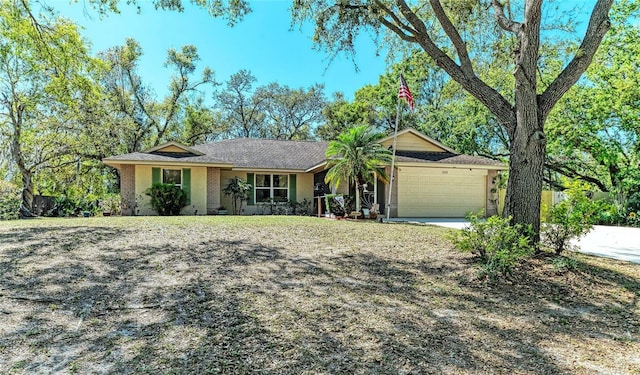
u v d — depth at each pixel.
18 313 3.96
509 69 10.25
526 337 3.64
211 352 3.18
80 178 23.28
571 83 6.37
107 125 21.78
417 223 12.70
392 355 3.17
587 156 21.83
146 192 15.80
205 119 31.36
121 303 4.29
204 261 6.09
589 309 4.43
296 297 4.60
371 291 4.91
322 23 8.64
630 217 14.97
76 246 6.85
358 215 14.21
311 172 18.78
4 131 17.69
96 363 2.98
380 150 13.62
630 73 16.61
